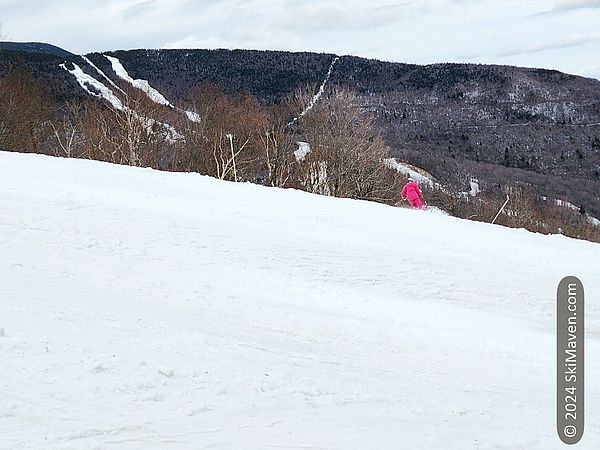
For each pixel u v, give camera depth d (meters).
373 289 11.02
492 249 15.58
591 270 14.45
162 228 13.28
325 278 11.30
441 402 5.59
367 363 6.84
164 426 4.38
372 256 13.17
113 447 4.00
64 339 5.77
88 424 4.27
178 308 8.20
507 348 8.38
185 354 5.80
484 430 4.98
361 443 4.38
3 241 10.72
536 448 4.74
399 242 15.04
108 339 5.96
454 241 15.93
